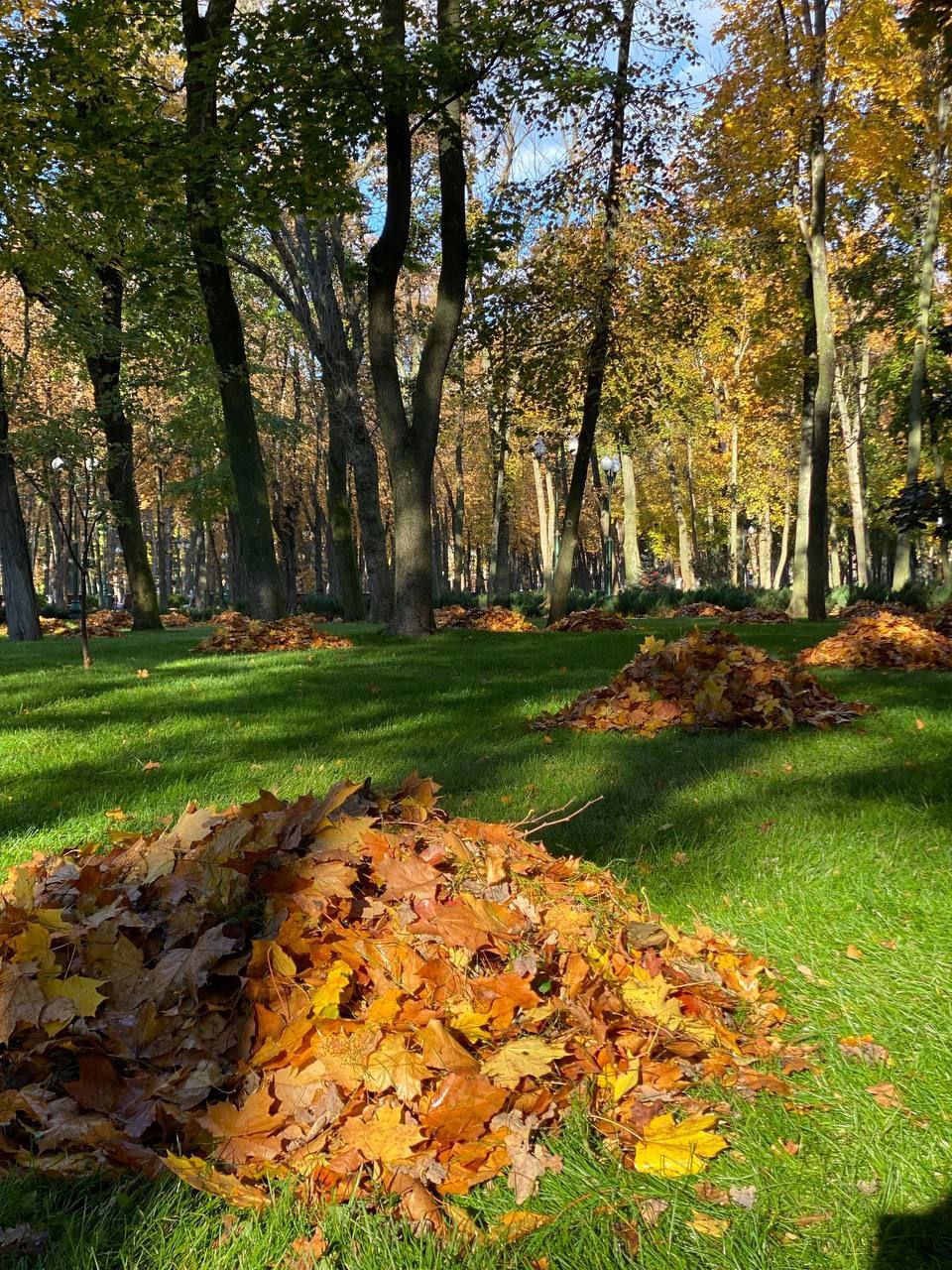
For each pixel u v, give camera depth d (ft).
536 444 81.15
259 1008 6.66
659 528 169.37
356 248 77.51
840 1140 6.25
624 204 54.44
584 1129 6.20
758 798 14.05
